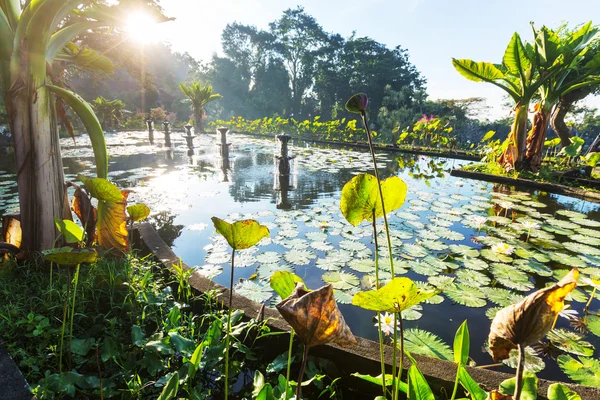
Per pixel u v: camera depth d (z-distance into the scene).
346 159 10.05
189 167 7.94
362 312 2.13
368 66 35.06
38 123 2.01
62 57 2.49
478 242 3.34
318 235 3.46
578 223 4.05
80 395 1.24
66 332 1.56
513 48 6.76
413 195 5.41
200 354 1.07
